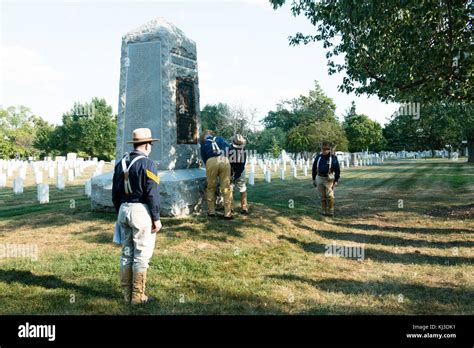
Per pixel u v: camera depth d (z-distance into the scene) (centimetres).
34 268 534
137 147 459
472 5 905
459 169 3100
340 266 645
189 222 784
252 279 551
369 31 1127
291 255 695
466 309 468
